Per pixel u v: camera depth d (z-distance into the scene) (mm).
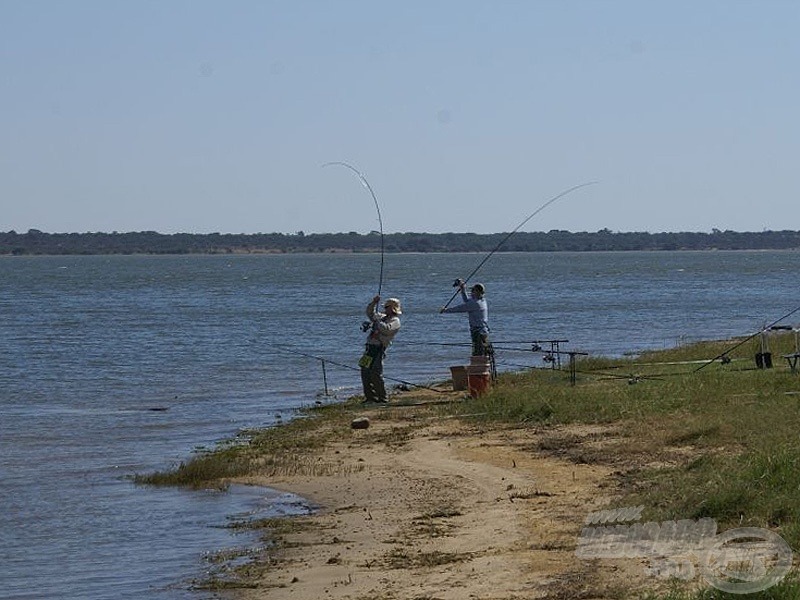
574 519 14703
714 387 23641
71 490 19094
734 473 14688
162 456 22516
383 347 27297
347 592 12562
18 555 15023
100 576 14008
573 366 27812
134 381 36406
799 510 13008
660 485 15398
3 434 25594
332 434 23188
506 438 21156
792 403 20812
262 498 17844
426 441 21562
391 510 16453
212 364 41312
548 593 11703
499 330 56531
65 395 33062
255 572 13789
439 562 13391
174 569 14180
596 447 19453
